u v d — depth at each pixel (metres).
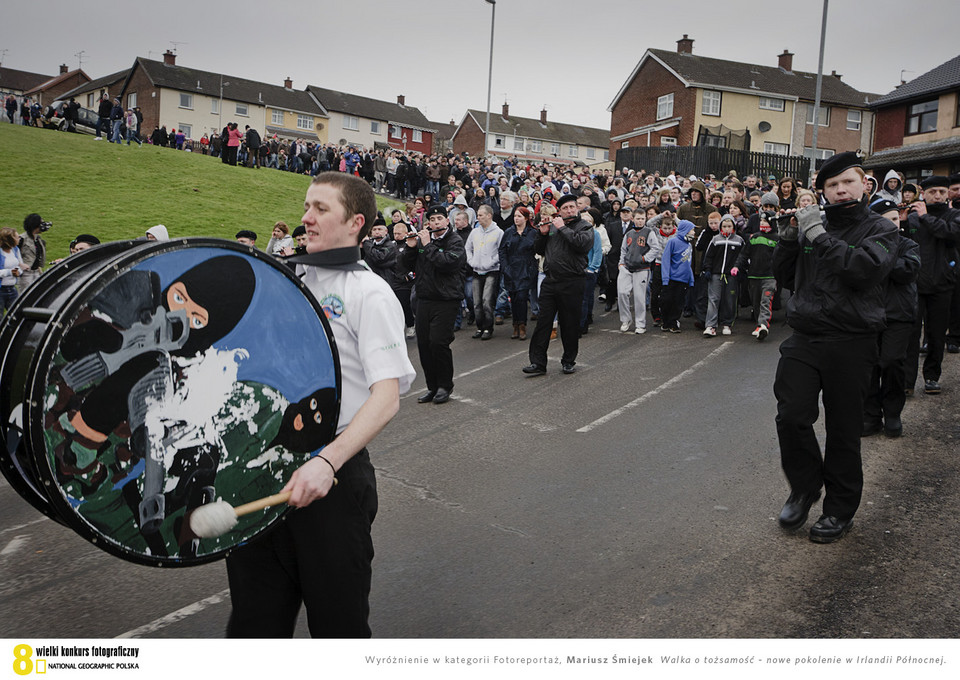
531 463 5.70
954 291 8.66
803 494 4.32
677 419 6.73
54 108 31.86
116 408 1.87
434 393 7.74
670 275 11.02
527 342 10.95
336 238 2.43
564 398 7.67
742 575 3.84
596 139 77.69
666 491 5.04
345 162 29.11
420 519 4.67
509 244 11.00
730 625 3.37
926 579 3.76
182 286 2.00
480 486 5.23
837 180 4.04
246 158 28.69
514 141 73.44
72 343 1.78
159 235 6.54
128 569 4.14
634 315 11.51
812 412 4.16
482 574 3.92
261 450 2.19
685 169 30.30
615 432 6.43
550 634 3.32
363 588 2.38
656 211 12.98
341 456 2.19
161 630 3.48
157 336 1.95
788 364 4.23
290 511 2.28
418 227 13.67
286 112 63.03
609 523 4.54
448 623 3.44
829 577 3.80
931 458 5.56
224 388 2.09
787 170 30.69
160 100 57.06
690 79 42.66
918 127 32.62
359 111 67.00
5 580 4.01
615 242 13.16
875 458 5.59
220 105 59.44
